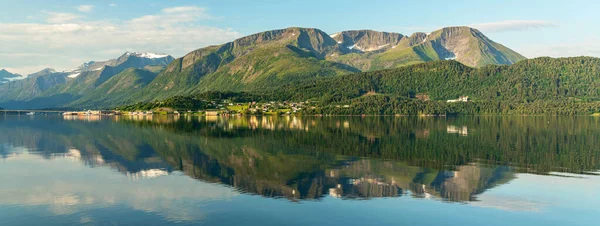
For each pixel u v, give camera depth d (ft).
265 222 223.92
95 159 407.85
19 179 320.91
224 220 226.99
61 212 241.55
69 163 385.91
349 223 222.07
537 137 578.25
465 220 226.99
